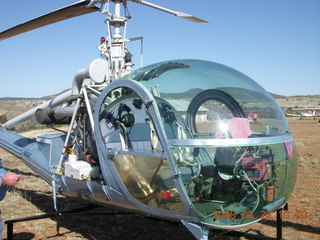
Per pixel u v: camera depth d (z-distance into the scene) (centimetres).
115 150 354
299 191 686
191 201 309
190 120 359
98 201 404
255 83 390
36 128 2191
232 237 448
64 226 504
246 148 325
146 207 341
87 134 438
